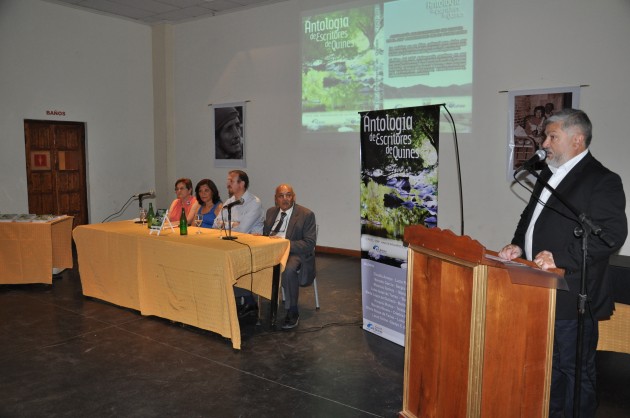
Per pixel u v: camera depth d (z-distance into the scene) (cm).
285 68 723
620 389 294
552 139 214
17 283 491
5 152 676
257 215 437
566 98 505
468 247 184
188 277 365
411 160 315
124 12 766
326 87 684
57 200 742
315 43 689
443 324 202
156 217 417
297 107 715
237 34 770
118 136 808
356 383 295
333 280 543
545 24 513
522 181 537
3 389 286
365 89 648
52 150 731
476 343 181
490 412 185
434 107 296
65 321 401
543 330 186
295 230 405
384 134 333
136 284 409
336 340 363
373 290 369
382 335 366
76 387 289
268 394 282
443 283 201
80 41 748
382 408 266
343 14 659
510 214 548
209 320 359
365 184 356
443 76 582
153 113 856
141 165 844
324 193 700
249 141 771
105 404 270
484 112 558
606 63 482
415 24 599
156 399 275
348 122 668
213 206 494
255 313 420
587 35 490
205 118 820
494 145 553
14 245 487
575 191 207
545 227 215
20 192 695
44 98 711
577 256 201
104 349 345
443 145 587
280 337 369
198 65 819
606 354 347
